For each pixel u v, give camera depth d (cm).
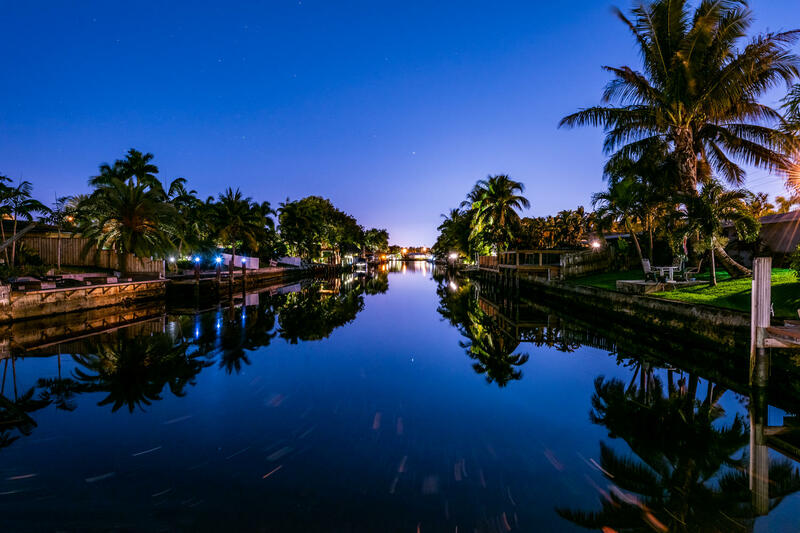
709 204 1165
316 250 5919
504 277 2709
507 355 898
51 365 793
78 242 2677
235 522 281
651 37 1434
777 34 1252
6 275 1602
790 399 589
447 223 6169
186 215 2925
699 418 510
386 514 293
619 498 320
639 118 1606
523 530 275
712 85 1352
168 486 332
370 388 636
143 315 1598
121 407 541
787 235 1697
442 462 381
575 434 455
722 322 823
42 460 381
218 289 2398
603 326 1365
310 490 326
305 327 1288
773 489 336
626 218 2033
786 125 778
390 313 1675
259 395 598
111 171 2605
